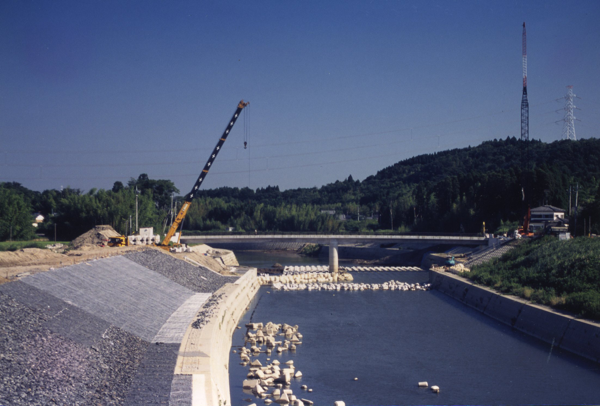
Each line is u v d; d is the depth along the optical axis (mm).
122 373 39375
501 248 127812
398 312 89250
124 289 61906
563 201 170375
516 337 71375
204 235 155875
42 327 41719
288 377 52000
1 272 57312
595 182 193000
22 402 30297
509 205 184625
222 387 43188
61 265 66375
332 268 145625
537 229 131250
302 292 112938
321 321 81438
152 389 36750
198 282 84312
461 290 101875
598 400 48344
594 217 116625
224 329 62406
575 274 79750
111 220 157125
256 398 47219
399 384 52531
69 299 50750
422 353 63438
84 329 45125
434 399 48531
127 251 91125
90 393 34469
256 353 62375
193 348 46969
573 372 56125
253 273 122500
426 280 131625
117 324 50125
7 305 43219
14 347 36625
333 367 57844
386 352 63812
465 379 54000
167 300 66625
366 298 104500
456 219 196875
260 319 82500
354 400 48000
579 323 63312
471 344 67500
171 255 99375
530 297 79375
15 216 139625
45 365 35969
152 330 52656
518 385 52219
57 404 31562
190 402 34688
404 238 152750
